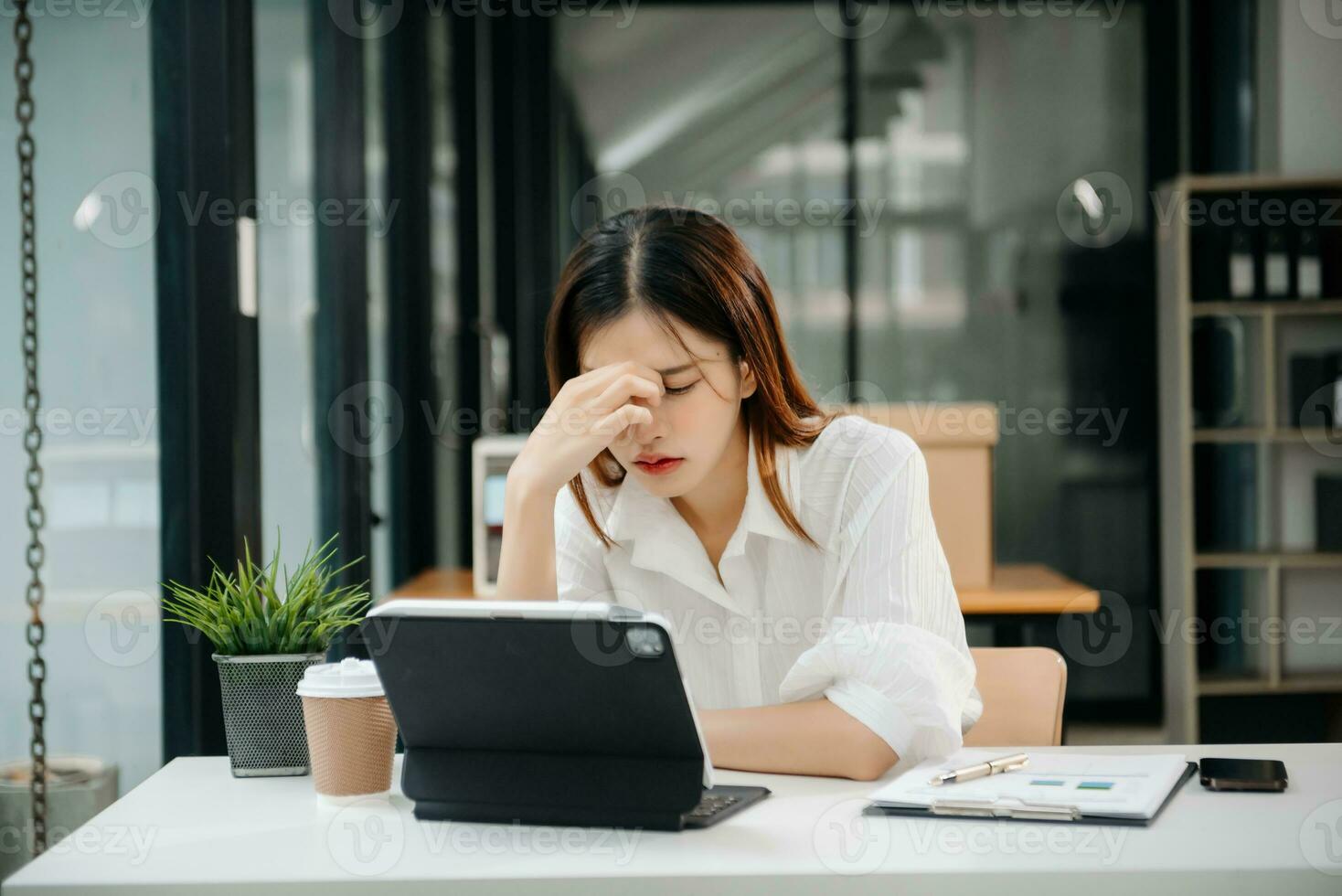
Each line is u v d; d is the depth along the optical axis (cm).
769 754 133
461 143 455
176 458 204
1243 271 422
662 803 111
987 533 325
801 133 502
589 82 507
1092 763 129
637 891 99
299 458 274
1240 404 435
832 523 154
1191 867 98
